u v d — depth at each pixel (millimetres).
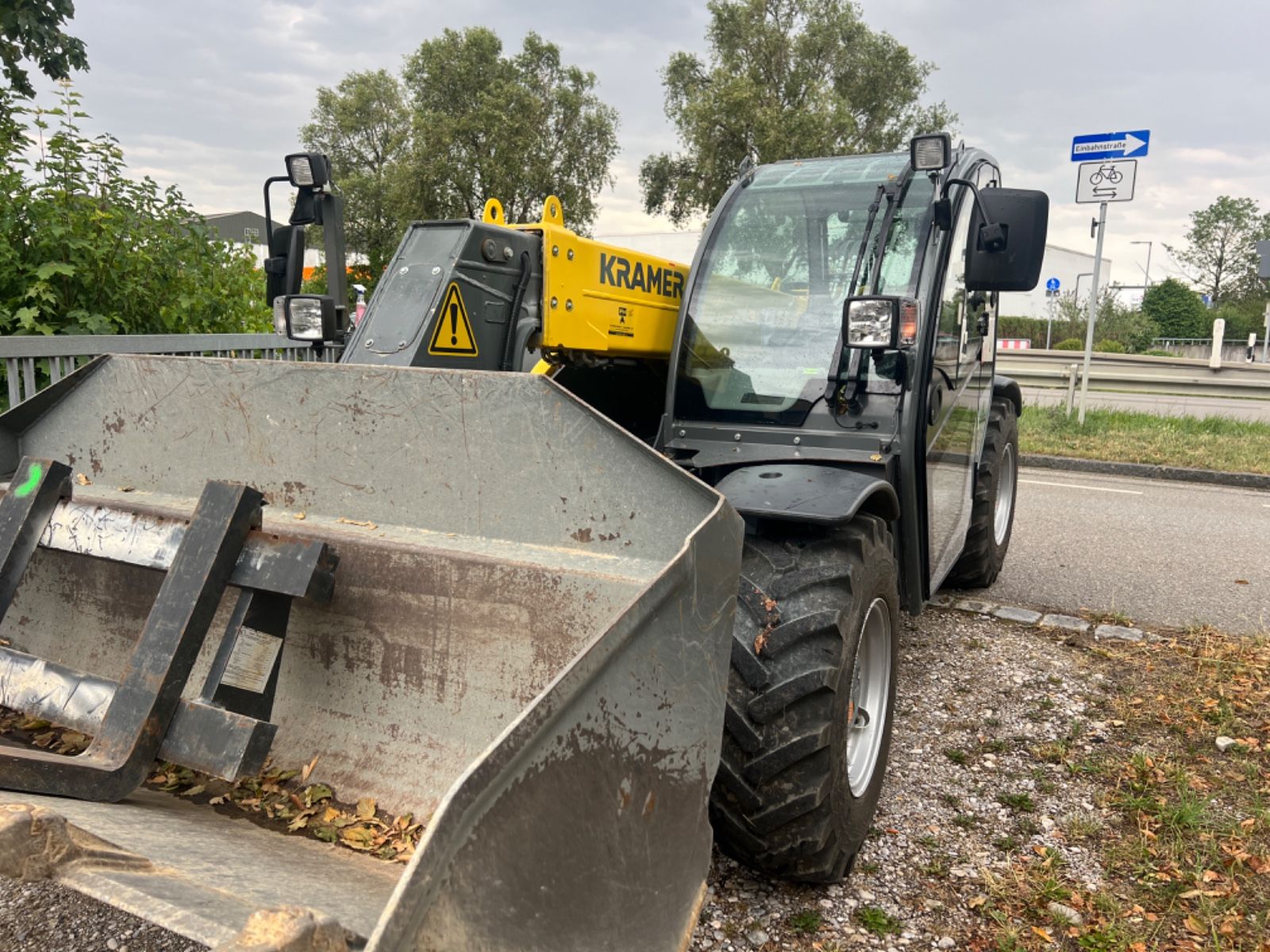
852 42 31688
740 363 3088
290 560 1765
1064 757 3166
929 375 2990
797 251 3162
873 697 2611
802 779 2166
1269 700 3600
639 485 1804
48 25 10594
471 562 1938
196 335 5586
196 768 1612
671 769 1533
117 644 2381
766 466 2689
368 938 1215
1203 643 4230
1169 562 5723
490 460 1966
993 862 2582
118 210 5652
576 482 1867
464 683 1979
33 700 1812
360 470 2129
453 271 2947
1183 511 7312
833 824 2238
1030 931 2289
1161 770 3064
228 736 1607
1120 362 17828
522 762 1230
